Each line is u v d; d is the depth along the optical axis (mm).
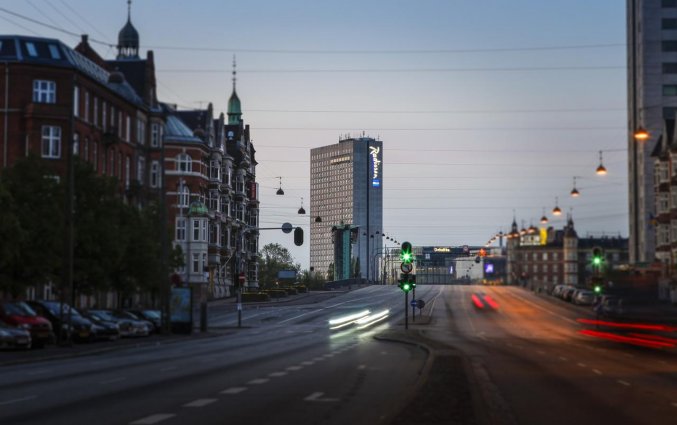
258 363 33875
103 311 58469
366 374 28438
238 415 17344
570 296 130000
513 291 166250
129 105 89500
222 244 132375
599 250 81812
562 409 19484
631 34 170750
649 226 160125
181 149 116625
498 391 23438
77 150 76000
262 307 114562
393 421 15375
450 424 15016
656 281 63719
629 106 173500
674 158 108375
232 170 146375
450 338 61281
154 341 54281
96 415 17156
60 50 76062
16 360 35531
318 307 115312
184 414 17438
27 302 51281
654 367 33312
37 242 54812
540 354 41781
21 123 73312
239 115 163375
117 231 61156
